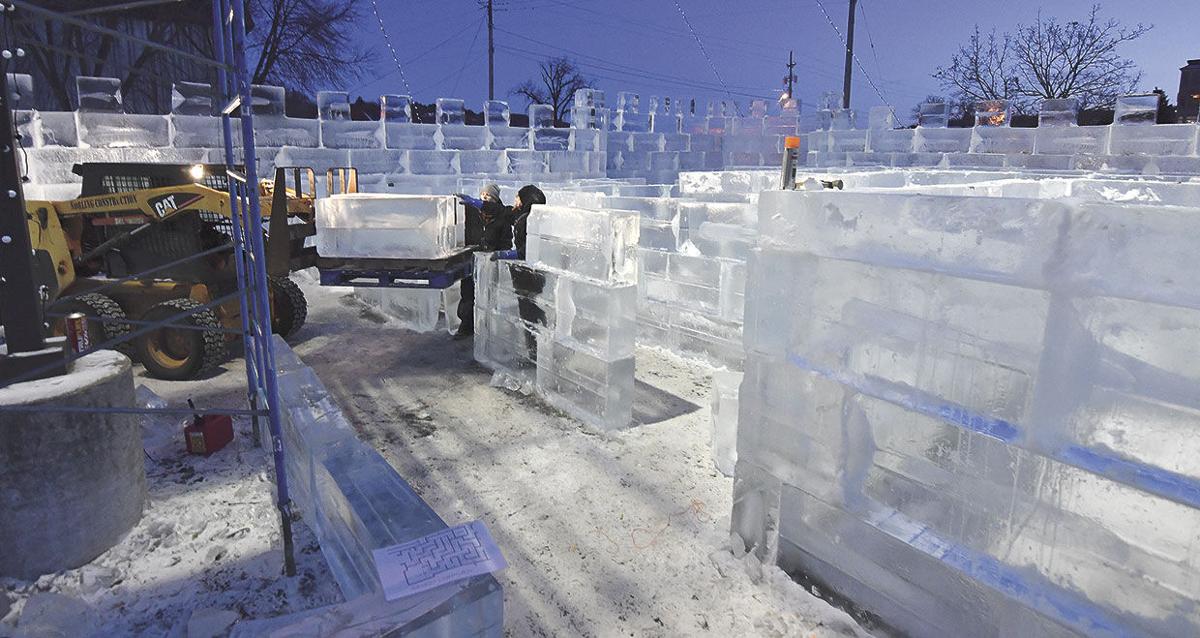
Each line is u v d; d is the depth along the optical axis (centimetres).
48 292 592
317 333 759
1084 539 204
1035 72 3750
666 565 323
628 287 477
